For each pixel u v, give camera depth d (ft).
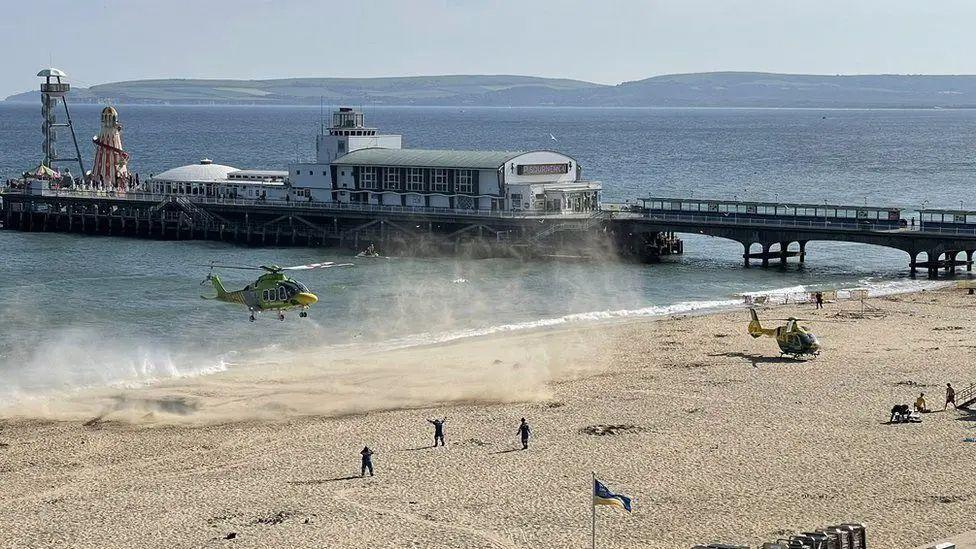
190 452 226.58
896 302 393.09
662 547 174.70
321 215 534.37
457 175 518.37
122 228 582.35
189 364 302.25
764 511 189.67
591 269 471.21
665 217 502.79
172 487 204.74
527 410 255.50
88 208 593.01
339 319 363.35
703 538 178.19
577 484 204.23
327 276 446.19
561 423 244.63
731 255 523.29
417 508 192.65
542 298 405.18
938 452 220.23
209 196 574.15
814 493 198.08
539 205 512.63
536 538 179.01
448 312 377.50
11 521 187.32
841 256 518.78
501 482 205.77
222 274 452.76
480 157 521.24
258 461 220.43
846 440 228.84
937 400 260.01
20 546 176.76
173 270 461.78
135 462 220.43
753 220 487.20
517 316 373.20
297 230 542.98
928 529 179.83
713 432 236.02
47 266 471.21
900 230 458.91
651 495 198.18
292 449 228.02
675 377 285.23
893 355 308.19
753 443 227.81
